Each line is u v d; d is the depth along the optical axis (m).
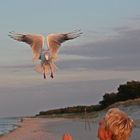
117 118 4.91
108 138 4.93
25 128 78.06
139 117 62.47
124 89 92.19
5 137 54.59
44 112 158.25
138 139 31.52
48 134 54.22
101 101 96.19
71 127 66.62
